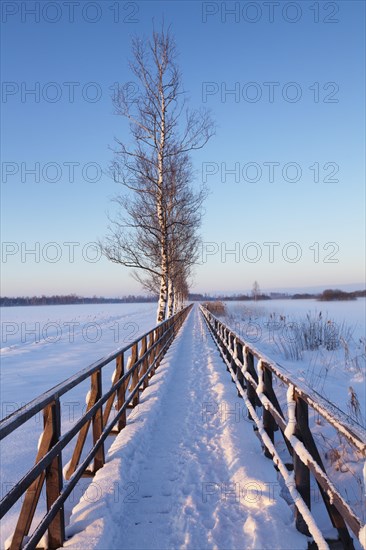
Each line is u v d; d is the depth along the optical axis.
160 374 10.20
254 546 3.01
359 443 1.98
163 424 6.47
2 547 3.20
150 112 17.86
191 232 24.05
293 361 12.65
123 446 4.96
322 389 8.27
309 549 3.00
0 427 2.06
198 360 13.11
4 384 10.29
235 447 5.06
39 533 2.62
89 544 3.03
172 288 25.05
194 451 5.26
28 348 18.58
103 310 76.56
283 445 5.17
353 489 4.04
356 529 2.08
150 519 3.69
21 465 5.06
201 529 3.45
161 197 18.17
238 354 7.85
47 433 2.97
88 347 18.83
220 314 35.75
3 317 51.94
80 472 3.61
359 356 12.58
